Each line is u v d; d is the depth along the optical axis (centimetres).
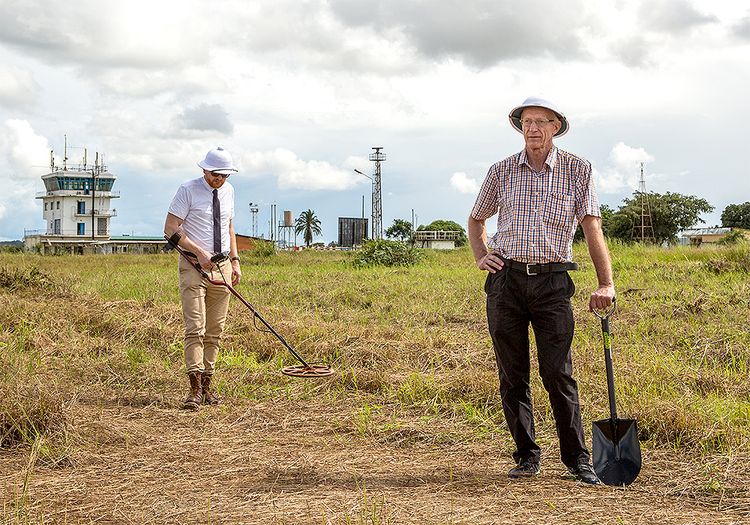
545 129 443
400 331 941
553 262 443
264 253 3472
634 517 384
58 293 1226
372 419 599
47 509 401
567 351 445
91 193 10075
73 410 594
